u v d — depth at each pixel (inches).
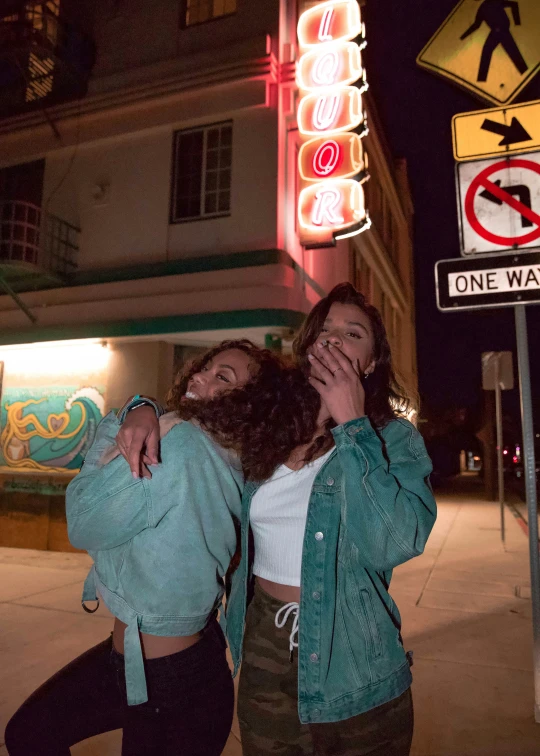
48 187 367.6
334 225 296.7
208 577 58.1
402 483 53.6
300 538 59.5
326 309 66.7
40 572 253.8
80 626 175.2
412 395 74.9
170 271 323.0
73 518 56.9
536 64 136.2
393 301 802.8
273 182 312.3
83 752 106.2
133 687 56.0
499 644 162.1
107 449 60.5
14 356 351.3
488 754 105.9
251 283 302.5
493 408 659.4
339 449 53.4
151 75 344.5
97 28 369.4
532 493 124.3
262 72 312.0
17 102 377.7
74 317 331.0
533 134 129.7
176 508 56.6
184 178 339.3
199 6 348.8
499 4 139.4
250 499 62.8
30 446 340.2
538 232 126.6
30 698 65.1
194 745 59.2
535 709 118.6
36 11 342.6
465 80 142.1
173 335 306.2
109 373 327.6
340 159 296.8
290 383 62.9
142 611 56.6
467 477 1560.0
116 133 350.3
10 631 170.4
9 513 321.7
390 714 54.7
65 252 353.7
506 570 258.1
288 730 57.9
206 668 60.3
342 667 54.4
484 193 131.8
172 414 61.6
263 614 60.7
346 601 56.1
